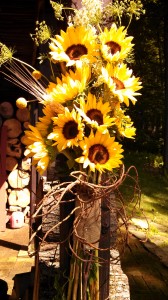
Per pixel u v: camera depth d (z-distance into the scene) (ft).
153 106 33.78
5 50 3.16
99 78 2.91
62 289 3.30
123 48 3.09
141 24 27.68
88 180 3.09
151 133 37.01
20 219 16.26
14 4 8.30
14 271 11.33
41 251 4.10
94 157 2.93
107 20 3.44
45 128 3.09
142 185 21.13
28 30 10.03
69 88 2.96
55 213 4.06
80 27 3.11
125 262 11.22
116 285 4.08
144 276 10.29
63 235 3.53
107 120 2.91
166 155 24.81
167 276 10.37
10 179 16.49
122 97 2.91
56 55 3.07
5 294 6.65
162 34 29.66
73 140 2.89
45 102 3.06
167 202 18.74
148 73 33.09
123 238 3.11
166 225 15.34
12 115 16.56
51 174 4.92
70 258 3.50
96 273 3.21
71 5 3.59
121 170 3.02
